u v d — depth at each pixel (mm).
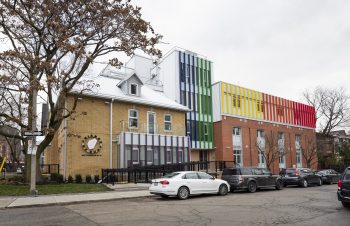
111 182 22406
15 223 9445
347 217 10062
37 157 20922
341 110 58281
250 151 41875
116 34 20328
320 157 55062
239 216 10336
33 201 14023
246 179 19484
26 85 17328
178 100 37031
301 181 24391
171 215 10672
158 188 15703
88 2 19234
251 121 43094
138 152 27094
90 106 26297
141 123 29219
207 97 40219
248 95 43781
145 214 10930
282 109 49344
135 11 20141
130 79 29500
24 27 19703
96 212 11469
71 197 15477
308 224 8938
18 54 16922
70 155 24516
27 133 16156
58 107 20219
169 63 38906
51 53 20000
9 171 50094
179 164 24328
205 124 39219
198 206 12891
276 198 15727
